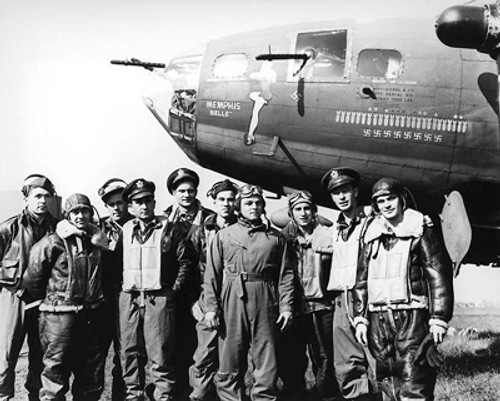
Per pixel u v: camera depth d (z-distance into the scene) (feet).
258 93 25.54
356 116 24.80
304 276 20.02
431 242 16.22
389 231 16.61
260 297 18.65
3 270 21.90
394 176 25.44
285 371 20.51
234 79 25.91
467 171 25.02
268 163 26.43
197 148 27.35
